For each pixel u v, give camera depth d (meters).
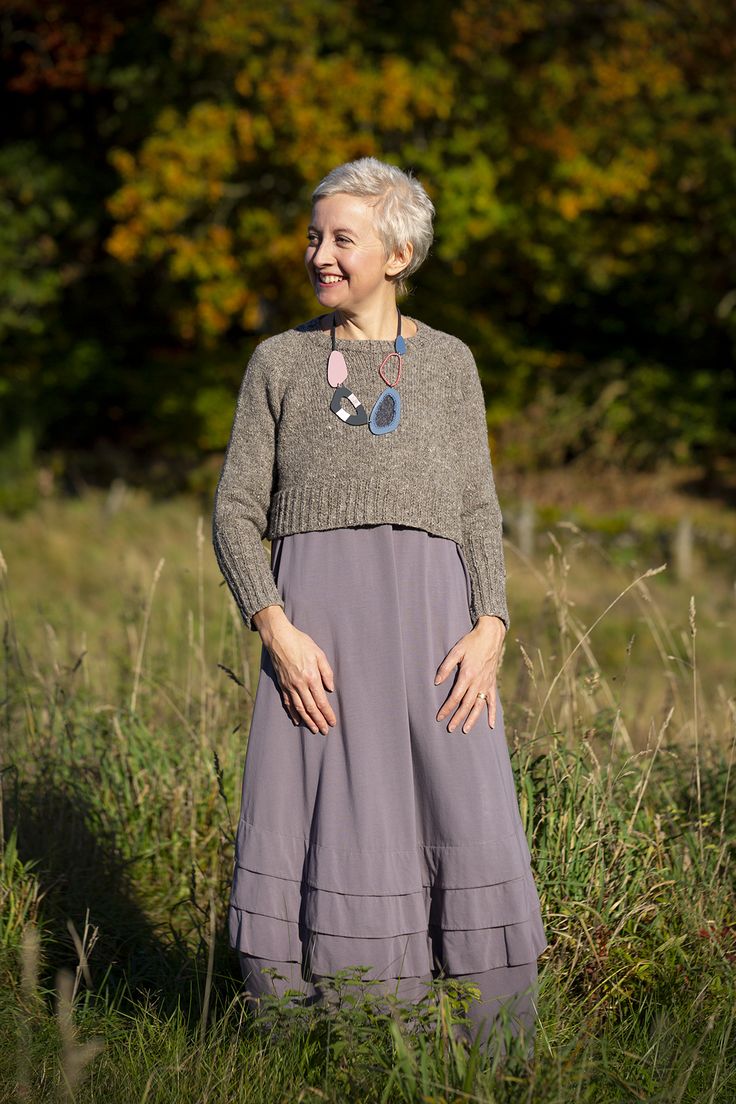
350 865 2.49
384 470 2.56
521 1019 2.57
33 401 19.69
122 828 4.08
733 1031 2.83
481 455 2.71
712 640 10.00
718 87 16.78
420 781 2.56
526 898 2.57
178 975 3.18
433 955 2.60
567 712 3.89
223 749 4.36
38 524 13.49
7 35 16.81
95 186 17.50
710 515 17.20
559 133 14.49
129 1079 2.58
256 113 14.05
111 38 15.45
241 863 2.57
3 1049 2.70
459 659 2.58
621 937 3.15
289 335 2.69
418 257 2.66
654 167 16.20
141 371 20.55
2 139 18.42
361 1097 2.39
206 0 13.52
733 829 3.79
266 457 2.66
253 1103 2.46
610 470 18.36
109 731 4.52
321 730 2.52
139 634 6.19
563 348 22.89
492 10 14.22
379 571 2.55
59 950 3.32
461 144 14.24
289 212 14.52
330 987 2.52
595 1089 2.47
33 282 17.88
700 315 21.61
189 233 14.84
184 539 12.73
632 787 3.79
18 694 4.48
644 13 15.52
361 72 13.66
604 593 11.54
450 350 2.70
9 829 3.76
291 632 2.54
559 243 18.27
